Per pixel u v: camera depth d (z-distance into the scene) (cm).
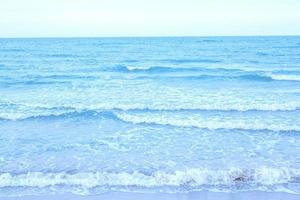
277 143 893
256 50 4562
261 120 1108
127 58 3600
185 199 589
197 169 693
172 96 1507
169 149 857
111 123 1114
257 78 2108
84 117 1186
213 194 606
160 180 655
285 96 1496
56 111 1240
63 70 2609
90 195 605
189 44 6400
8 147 877
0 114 1183
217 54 4016
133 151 845
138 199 589
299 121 1091
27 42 7862
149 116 1166
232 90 1677
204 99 1428
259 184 641
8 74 2336
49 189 627
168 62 3170
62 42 7800
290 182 647
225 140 926
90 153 832
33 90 1719
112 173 687
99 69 2681
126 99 1447
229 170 688
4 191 616
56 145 895
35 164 756
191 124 1063
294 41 7144
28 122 1127
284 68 2603
